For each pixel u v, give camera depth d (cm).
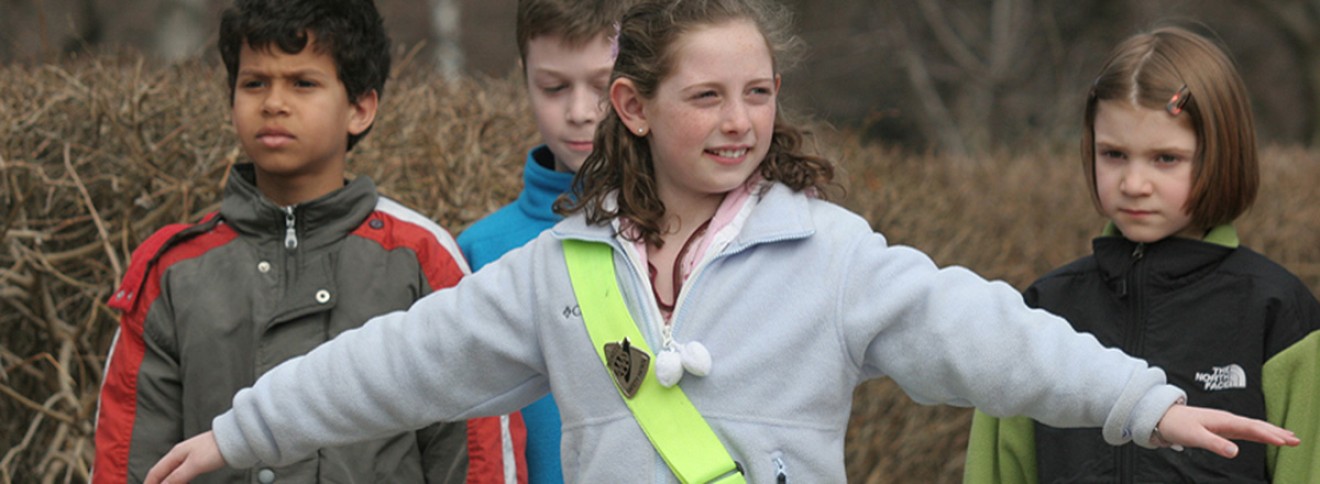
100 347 679
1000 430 505
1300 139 3050
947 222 1062
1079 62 2642
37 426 685
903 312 382
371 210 495
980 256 1075
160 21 1797
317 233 488
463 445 486
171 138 673
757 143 395
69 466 657
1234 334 476
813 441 385
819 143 448
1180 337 482
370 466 474
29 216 686
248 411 422
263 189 506
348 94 506
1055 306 514
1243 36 3059
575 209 411
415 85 823
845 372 390
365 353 418
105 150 686
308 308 477
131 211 672
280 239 488
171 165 688
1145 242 490
